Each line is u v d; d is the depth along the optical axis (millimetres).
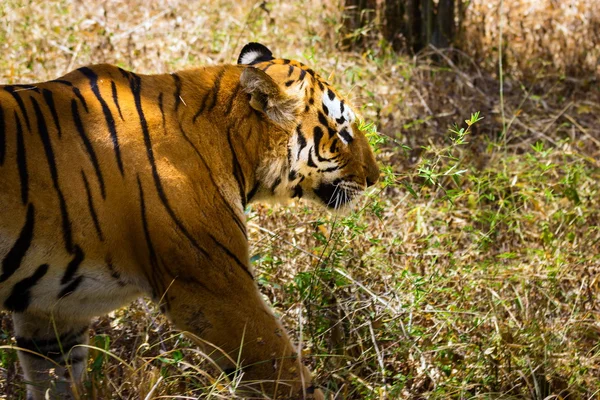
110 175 5672
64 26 12555
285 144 6520
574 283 8289
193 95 6199
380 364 6473
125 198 5707
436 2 13820
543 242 8727
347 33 13453
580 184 10055
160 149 5855
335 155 6797
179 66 11688
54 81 5941
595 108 12156
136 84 6082
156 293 5965
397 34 13656
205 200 5953
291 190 6766
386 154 9398
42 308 5797
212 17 13555
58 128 5645
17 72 11078
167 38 12766
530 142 11148
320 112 6648
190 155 5961
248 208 7398
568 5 15242
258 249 7918
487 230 9180
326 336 7031
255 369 5988
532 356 7043
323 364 6730
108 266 5781
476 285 7750
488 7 15148
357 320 7105
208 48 12633
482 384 6918
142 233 5762
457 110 11578
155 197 5754
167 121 5977
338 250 7297
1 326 7199
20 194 5422
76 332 6504
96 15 13391
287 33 13391
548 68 13219
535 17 14852
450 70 12391
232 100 6316
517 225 8828
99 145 5699
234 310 5941
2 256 5441
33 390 6449
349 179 6941
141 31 13016
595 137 11531
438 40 13414
